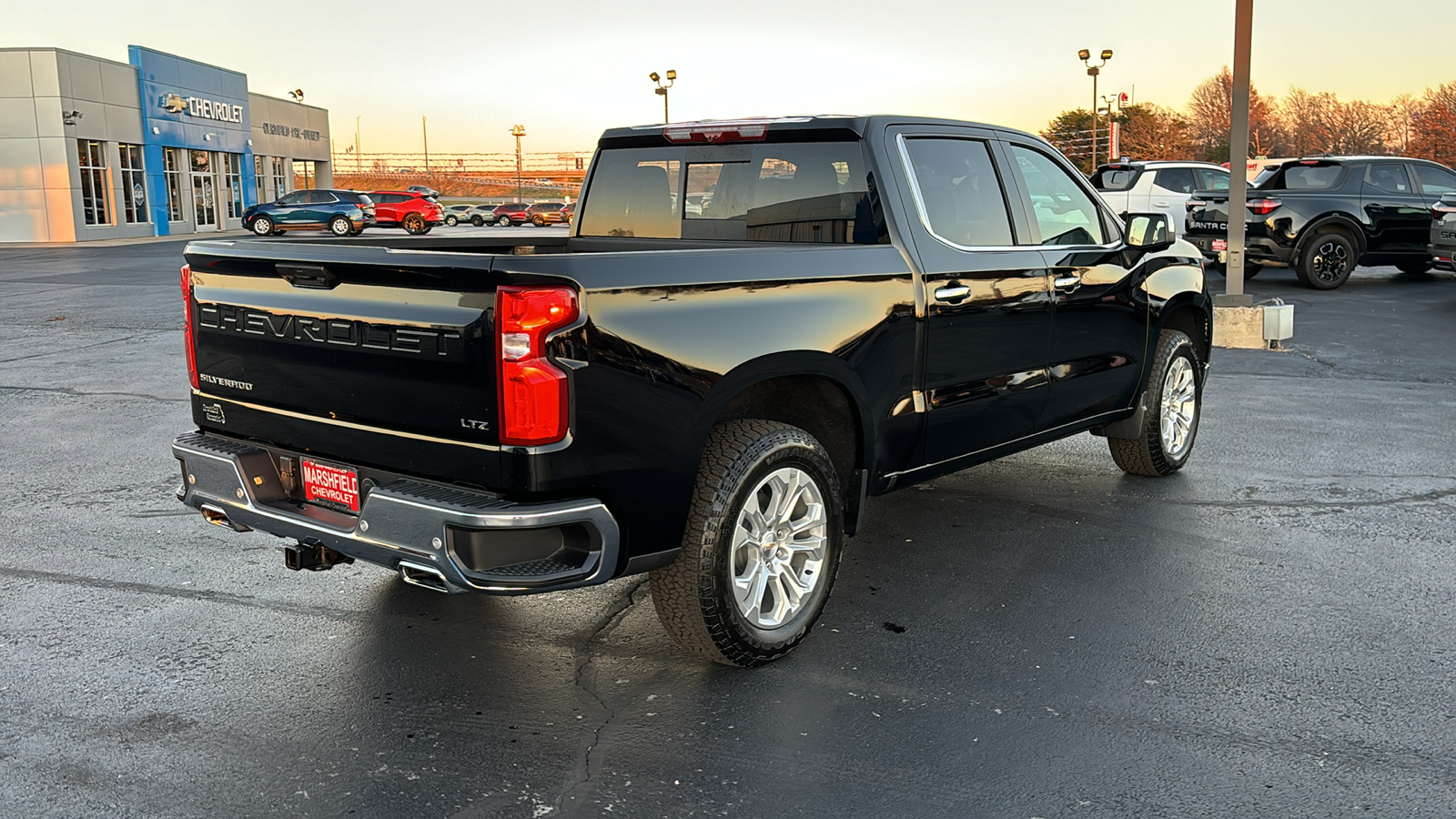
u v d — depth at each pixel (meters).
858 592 4.59
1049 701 3.60
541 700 3.63
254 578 4.79
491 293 3.09
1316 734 3.36
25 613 4.38
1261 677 3.76
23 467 6.73
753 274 3.64
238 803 3.02
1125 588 4.61
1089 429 5.66
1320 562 4.90
